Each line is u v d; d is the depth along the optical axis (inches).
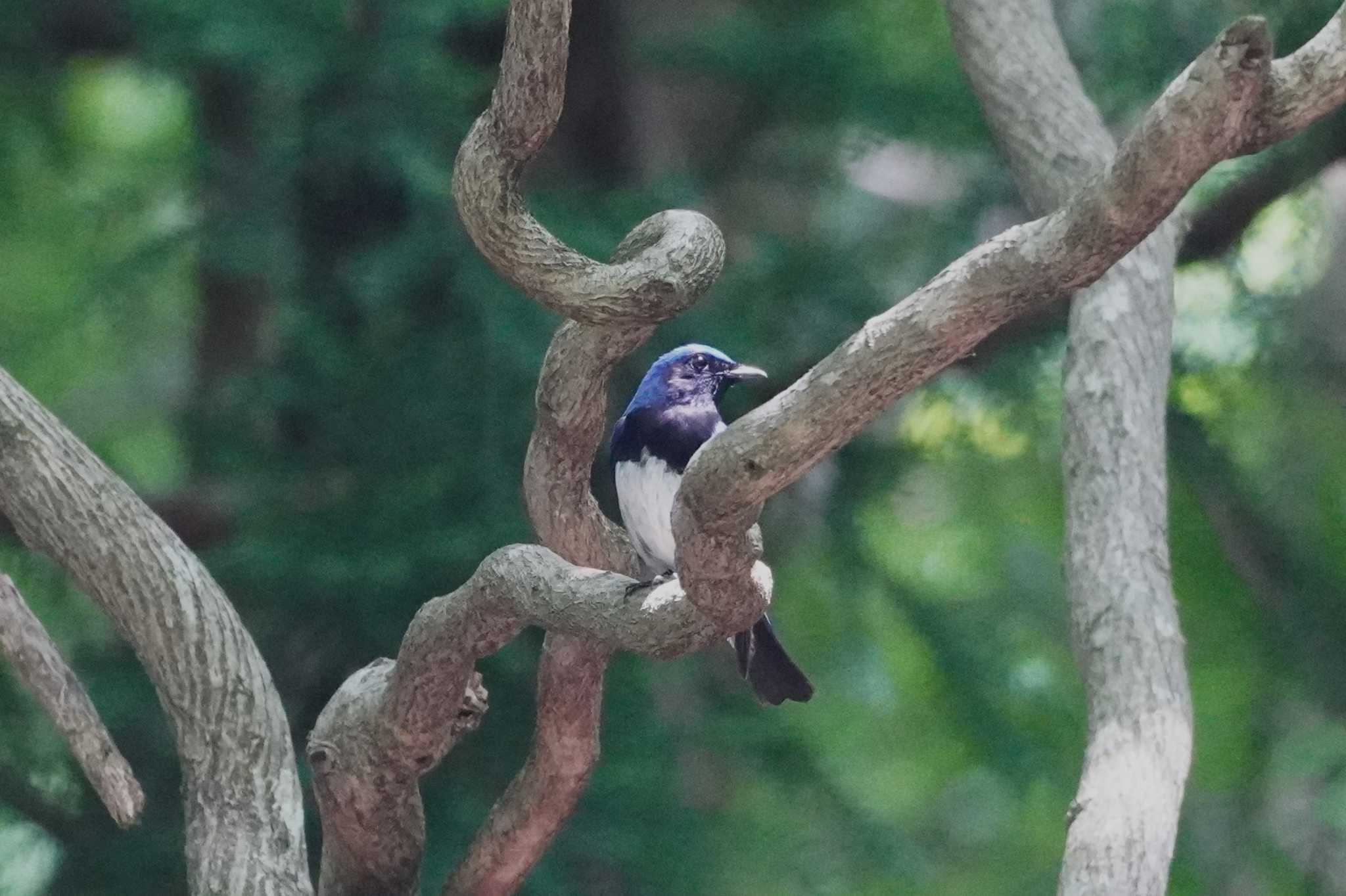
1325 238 551.2
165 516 494.6
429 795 463.8
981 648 590.6
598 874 482.9
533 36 231.5
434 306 501.4
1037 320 516.4
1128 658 293.9
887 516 649.0
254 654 289.0
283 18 473.7
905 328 201.8
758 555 224.2
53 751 485.4
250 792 279.0
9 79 597.9
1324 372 542.9
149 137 710.5
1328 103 198.2
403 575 459.2
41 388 642.8
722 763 565.3
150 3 492.4
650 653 246.2
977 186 562.3
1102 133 380.5
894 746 684.1
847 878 544.4
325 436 499.5
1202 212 498.6
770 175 611.2
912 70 569.6
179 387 670.5
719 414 390.3
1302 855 569.0
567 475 285.1
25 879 493.0
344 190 508.1
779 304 546.3
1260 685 562.9
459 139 491.5
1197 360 538.6
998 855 690.8
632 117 593.6
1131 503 316.2
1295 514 551.2
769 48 558.6
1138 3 523.8
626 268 243.9
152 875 472.1
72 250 613.0
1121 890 253.9
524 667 471.2
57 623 506.6
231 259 511.2
